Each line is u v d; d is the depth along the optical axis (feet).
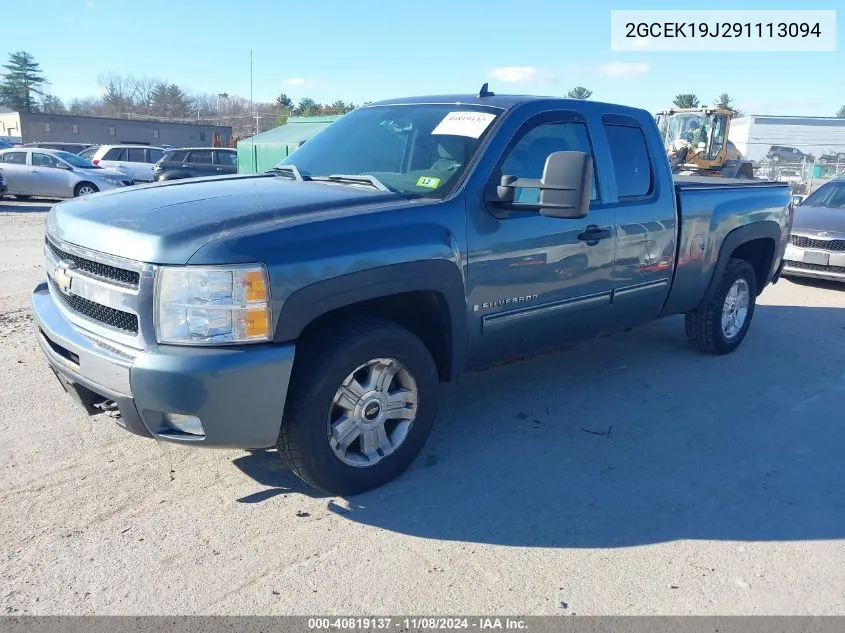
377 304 12.26
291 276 10.02
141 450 13.09
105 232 10.36
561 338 15.07
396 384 12.15
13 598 9.08
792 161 131.85
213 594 9.30
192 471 12.45
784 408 16.49
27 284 26.86
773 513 11.84
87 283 10.61
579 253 14.42
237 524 10.91
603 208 14.93
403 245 11.26
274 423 10.28
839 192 34.71
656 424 15.31
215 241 9.71
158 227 10.06
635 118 16.37
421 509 11.54
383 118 15.01
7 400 15.10
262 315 9.85
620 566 10.21
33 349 18.61
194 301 9.61
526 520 11.32
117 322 10.30
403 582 9.68
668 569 10.18
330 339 10.93
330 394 10.88
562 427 14.98
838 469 13.51
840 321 25.11
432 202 12.06
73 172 67.36
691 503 12.06
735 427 15.31
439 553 10.37
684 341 21.83
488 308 12.98
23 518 10.82
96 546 10.22
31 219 51.39
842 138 154.10
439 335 12.69
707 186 18.42
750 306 20.83
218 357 9.64
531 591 9.58
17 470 12.21
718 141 74.02
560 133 14.49
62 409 14.71
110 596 9.20
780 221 20.94
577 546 10.66
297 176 13.83
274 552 10.24
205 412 9.73
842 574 10.22
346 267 10.57
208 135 202.28
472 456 13.48
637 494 12.28
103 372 10.03
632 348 20.90
